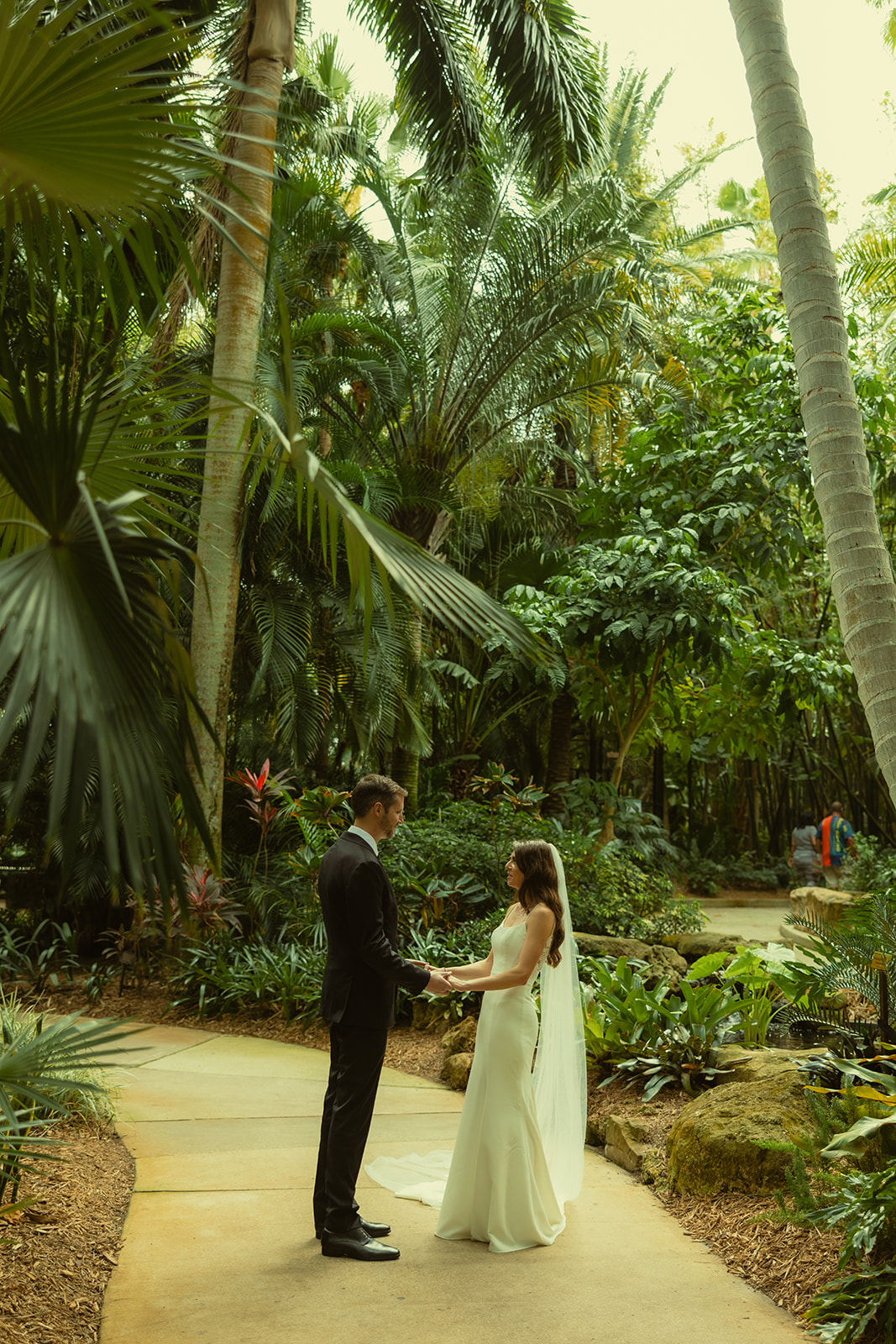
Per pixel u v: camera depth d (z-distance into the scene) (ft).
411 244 47.01
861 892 36.86
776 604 60.85
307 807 33.24
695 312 58.75
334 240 41.96
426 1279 11.70
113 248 10.67
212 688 30.58
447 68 36.24
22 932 36.11
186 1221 13.37
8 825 5.41
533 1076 15.17
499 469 47.65
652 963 29.71
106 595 6.79
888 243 46.21
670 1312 10.87
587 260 41.65
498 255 40.57
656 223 56.80
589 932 34.86
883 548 14.58
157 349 29.99
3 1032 15.10
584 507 47.98
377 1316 10.73
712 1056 18.70
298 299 42.42
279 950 29.84
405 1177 15.30
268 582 39.01
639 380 48.11
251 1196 14.35
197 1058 23.38
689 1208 13.83
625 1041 19.62
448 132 37.63
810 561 58.80
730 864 72.90
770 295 41.04
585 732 68.44
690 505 42.32
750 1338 10.29
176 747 6.97
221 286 30.91
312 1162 15.96
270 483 36.73
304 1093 20.36
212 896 30.09
